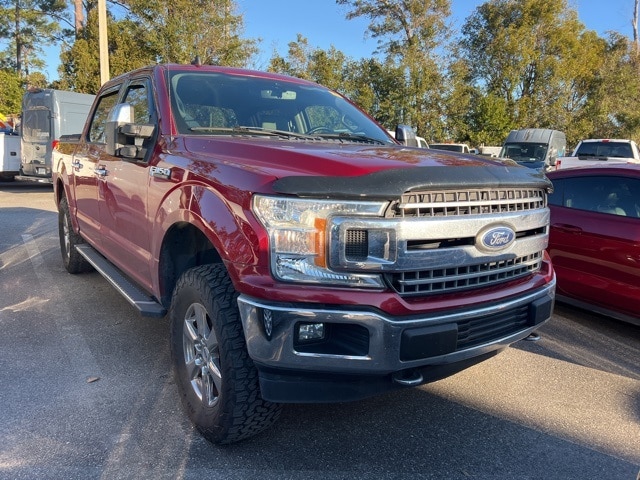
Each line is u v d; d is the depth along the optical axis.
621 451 3.14
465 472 2.89
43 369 3.96
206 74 4.22
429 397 3.72
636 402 3.75
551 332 5.16
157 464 2.86
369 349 2.47
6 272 6.73
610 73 35.81
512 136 20.81
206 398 3.02
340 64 34.19
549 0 32.50
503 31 33.56
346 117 4.51
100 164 4.68
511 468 2.94
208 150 3.21
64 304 5.47
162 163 3.43
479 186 2.71
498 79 34.28
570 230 5.38
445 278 2.67
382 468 2.90
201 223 2.85
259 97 4.20
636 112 35.19
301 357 2.48
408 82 32.38
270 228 2.50
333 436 3.19
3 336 4.59
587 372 4.25
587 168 5.52
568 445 3.18
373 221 2.46
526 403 3.69
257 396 2.77
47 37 43.00
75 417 3.29
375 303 2.46
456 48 33.88
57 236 9.19
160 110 3.77
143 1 23.72
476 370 4.22
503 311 2.86
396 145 4.08
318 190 2.43
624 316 5.05
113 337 4.60
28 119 16.64
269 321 2.49
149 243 3.62
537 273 3.28
